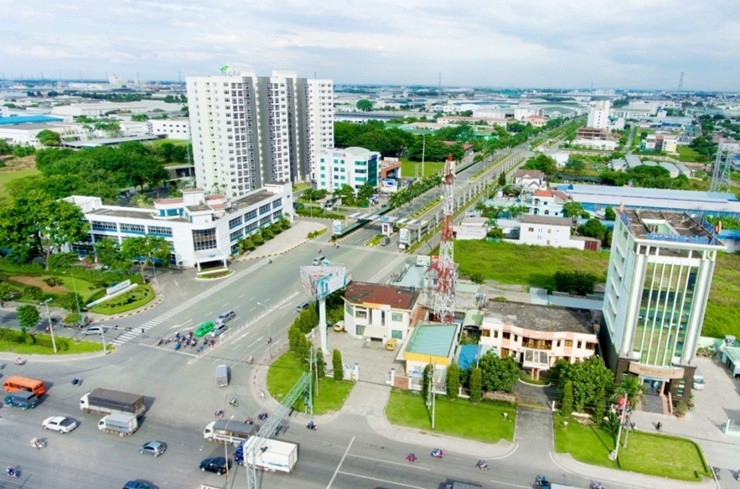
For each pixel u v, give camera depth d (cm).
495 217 19762
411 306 10588
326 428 8006
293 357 9956
